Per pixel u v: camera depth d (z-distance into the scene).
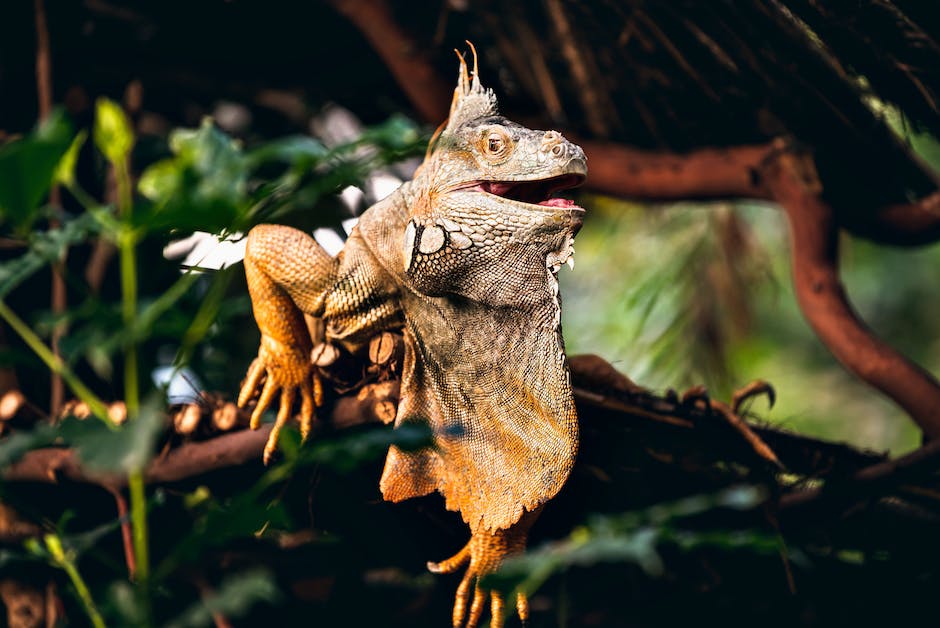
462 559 6.11
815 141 8.47
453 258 5.69
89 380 7.92
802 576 7.62
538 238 5.55
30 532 6.97
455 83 8.88
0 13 8.75
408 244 5.76
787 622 7.75
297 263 6.08
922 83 7.38
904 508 7.43
